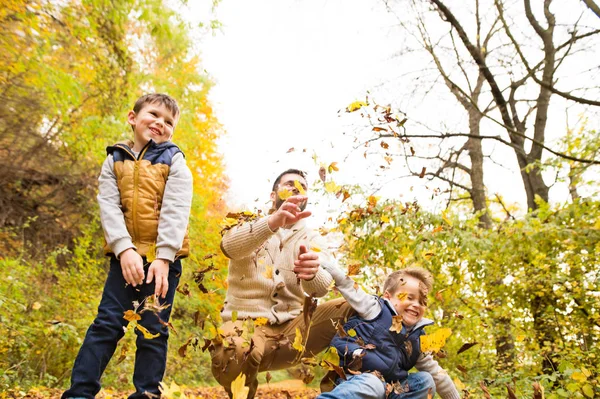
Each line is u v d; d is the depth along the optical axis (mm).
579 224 5391
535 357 4879
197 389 7641
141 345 2148
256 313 2717
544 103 8625
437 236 5332
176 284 2303
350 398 2025
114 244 2109
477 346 5426
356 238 4770
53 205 9000
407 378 2465
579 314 5023
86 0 6395
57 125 8242
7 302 5043
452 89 9148
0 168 8312
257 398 7562
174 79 8719
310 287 2518
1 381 4449
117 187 2256
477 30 9117
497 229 5777
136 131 2410
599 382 3695
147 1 6746
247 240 2455
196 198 9617
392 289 2537
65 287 7168
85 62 7477
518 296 5488
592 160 6426
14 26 5965
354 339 2355
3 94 7379
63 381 5523
